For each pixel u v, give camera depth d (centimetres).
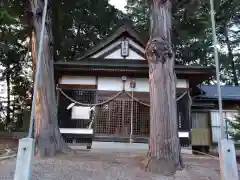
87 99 970
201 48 1351
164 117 531
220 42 1881
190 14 958
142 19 1531
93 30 1573
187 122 934
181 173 489
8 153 748
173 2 682
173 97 553
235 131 758
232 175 319
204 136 1057
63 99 968
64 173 470
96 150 872
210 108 1132
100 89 978
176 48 1362
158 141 520
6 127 1547
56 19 1002
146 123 941
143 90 973
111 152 813
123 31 1059
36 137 672
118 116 951
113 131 938
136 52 1055
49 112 692
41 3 743
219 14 1020
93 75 991
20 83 1820
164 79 552
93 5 1320
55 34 1065
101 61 1050
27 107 1523
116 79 990
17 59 1606
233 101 1156
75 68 942
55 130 695
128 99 965
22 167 328
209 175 488
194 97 1159
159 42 570
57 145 681
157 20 592
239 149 937
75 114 957
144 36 1157
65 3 1008
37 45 720
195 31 1034
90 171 491
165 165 497
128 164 561
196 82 1033
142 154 761
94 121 945
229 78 1992
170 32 599
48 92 703
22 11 813
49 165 525
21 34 959
